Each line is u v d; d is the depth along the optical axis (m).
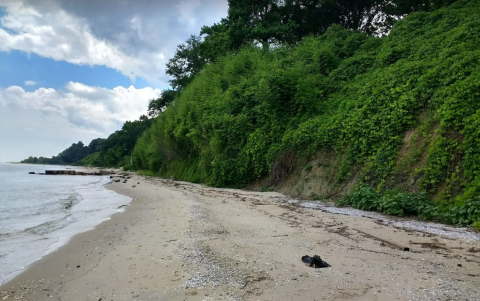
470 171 8.66
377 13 33.94
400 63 15.27
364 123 12.85
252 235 7.08
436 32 16.77
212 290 4.15
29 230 8.55
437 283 4.21
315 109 17.17
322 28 35.56
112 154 97.75
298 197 13.95
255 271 4.79
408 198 9.34
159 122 38.44
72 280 4.84
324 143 14.41
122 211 11.69
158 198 15.09
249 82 22.39
